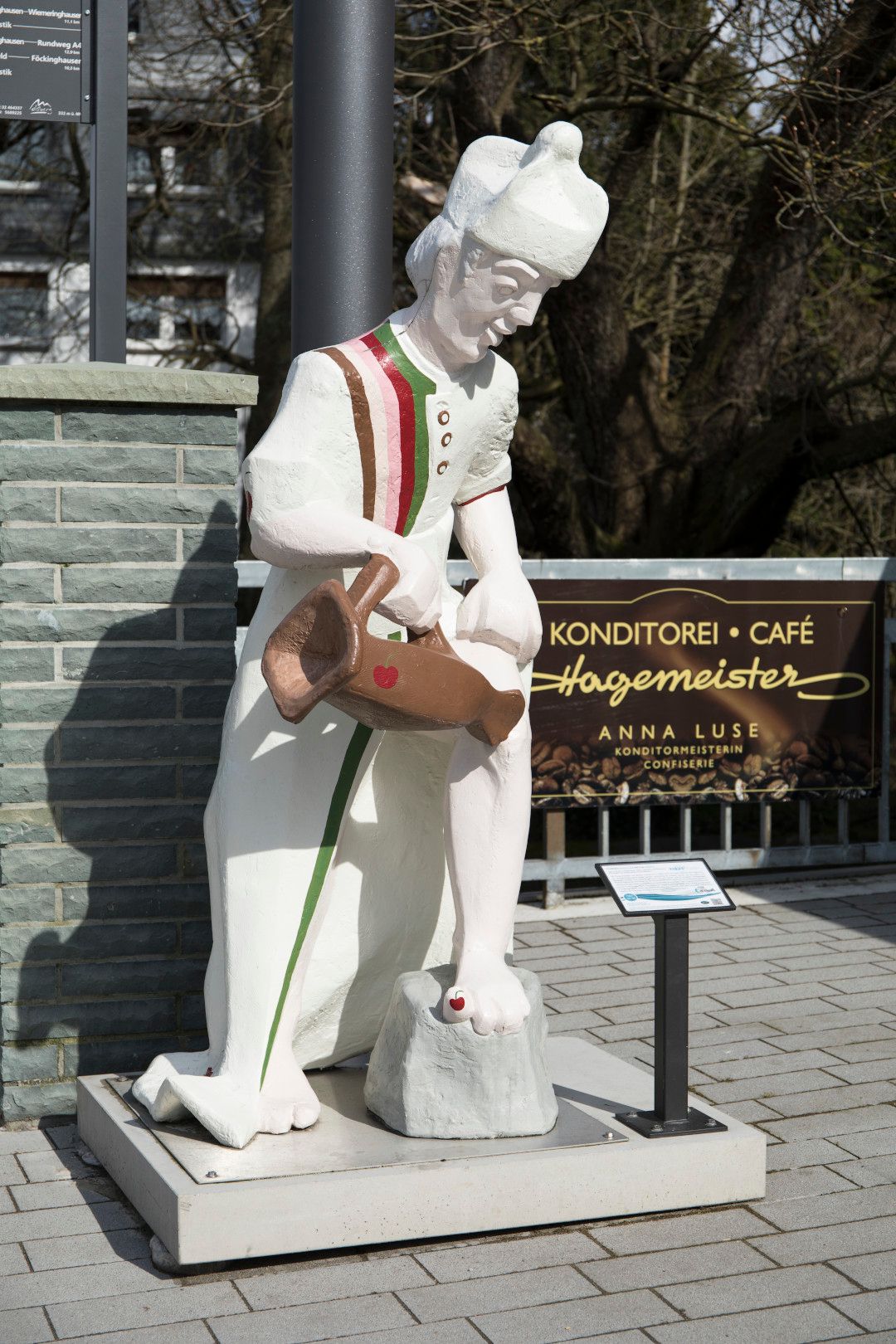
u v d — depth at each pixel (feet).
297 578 12.61
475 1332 10.85
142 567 15.44
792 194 37.50
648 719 25.16
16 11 16.48
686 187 44.19
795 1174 13.84
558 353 41.27
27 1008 15.42
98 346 17.08
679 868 13.38
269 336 44.96
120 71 16.80
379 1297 11.39
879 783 26.78
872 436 40.11
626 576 24.90
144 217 48.70
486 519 13.56
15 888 15.33
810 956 21.90
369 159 15.74
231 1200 11.53
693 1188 12.84
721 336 40.91
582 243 11.69
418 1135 12.62
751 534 42.19
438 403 12.41
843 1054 17.44
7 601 15.14
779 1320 11.05
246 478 12.09
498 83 38.32
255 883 12.71
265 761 12.71
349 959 13.66
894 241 39.06
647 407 41.24
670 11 38.32
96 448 15.24
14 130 48.57
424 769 13.78
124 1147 12.94
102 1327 10.94
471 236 11.72
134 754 15.49
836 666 26.11
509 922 13.00
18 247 53.31
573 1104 13.65
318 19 15.52
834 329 44.01
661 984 13.04
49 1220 12.84
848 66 35.32
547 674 24.59
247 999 12.77
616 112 42.22
